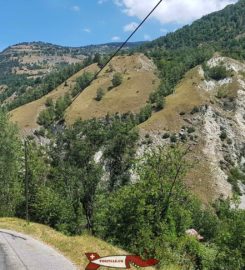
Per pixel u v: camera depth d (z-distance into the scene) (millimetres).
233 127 162125
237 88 182000
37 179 57531
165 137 155125
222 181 134125
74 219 47812
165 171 34844
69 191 49188
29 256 20422
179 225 33219
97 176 48406
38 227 36625
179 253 24859
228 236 31141
